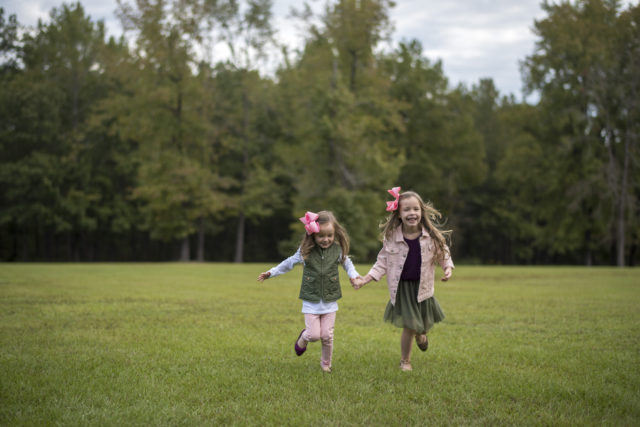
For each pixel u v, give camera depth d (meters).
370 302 9.36
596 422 3.29
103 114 35.28
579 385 4.11
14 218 37.38
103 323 6.77
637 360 4.97
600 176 31.41
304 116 34.62
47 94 37.19
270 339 5.87
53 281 13.09
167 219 34.19
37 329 6.29
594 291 11.75
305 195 33.25
